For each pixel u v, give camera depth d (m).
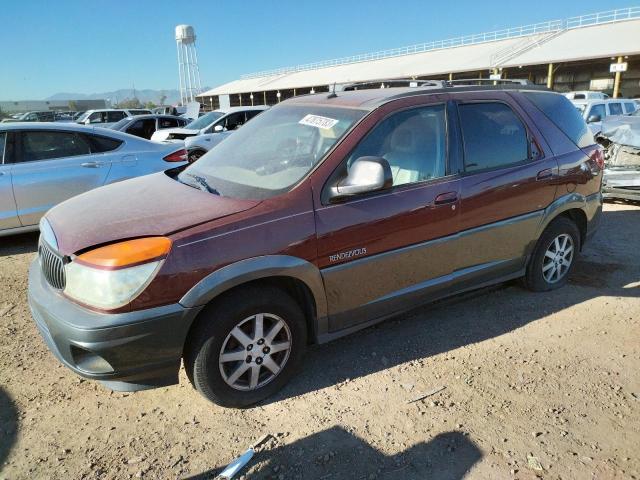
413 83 4.29
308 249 2.99
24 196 5.87
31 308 2.99
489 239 3.89
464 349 3.68
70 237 2.78
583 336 3.85
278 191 3.05
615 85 31.30
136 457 2.65
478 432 2.81
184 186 3.41
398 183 3.39
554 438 2.76
